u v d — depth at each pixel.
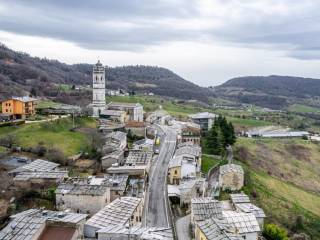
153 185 106.88
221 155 149.00
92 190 82.62
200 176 116.88
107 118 178.25
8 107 157.00
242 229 77.62
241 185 116.00
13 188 88.25
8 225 65.12
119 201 81.56
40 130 139.12
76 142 130.75
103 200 81.75
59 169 104.19
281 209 119.00
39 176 92.44
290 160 193.75
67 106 187.38
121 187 91.25
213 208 82.56
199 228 74.25
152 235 62.69
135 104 197.25
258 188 128.88
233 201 97.56
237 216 81.88
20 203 82.31
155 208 91.12
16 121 143.50
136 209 79.44
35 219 65.69
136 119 194.12
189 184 100.56
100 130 150.75
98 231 64.25
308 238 102.69
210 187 111.25
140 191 93.75
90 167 112.81
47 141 127.25
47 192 85.44
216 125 154.00
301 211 124.12
